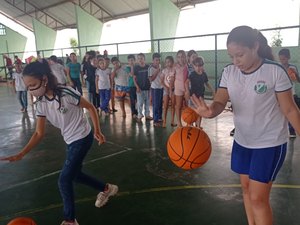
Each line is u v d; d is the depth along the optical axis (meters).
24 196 3.83
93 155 5.21
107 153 5.29
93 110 2.90
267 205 2.20
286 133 2.19
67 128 2.81
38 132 2.88
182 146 2.50
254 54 1.95
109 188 3.42
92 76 9.09
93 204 3.49
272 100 2.06
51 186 4.09
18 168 4.81
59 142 6.16
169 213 3.22
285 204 3.29
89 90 9.23
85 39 19.17
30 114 9.34
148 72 7.07
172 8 14.19
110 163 4.81
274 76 2.00
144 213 3.25
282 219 3.00
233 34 1.93
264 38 2.12
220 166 4.46
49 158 5.24
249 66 2.00
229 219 3.04
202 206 3.33
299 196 3.45
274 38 10.06
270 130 2.12
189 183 3.94
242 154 2.29
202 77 5.92
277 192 3.56
